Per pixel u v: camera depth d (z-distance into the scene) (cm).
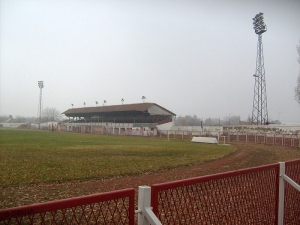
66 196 948
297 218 581
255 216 471
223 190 419
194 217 372
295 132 4650
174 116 7894
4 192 970
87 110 9156
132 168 1585
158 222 296
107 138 5053
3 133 6116
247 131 5194
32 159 1870
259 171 484
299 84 4153
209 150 2892
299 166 598
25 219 294
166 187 339
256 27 5712
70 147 2891
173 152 2597
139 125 6912
